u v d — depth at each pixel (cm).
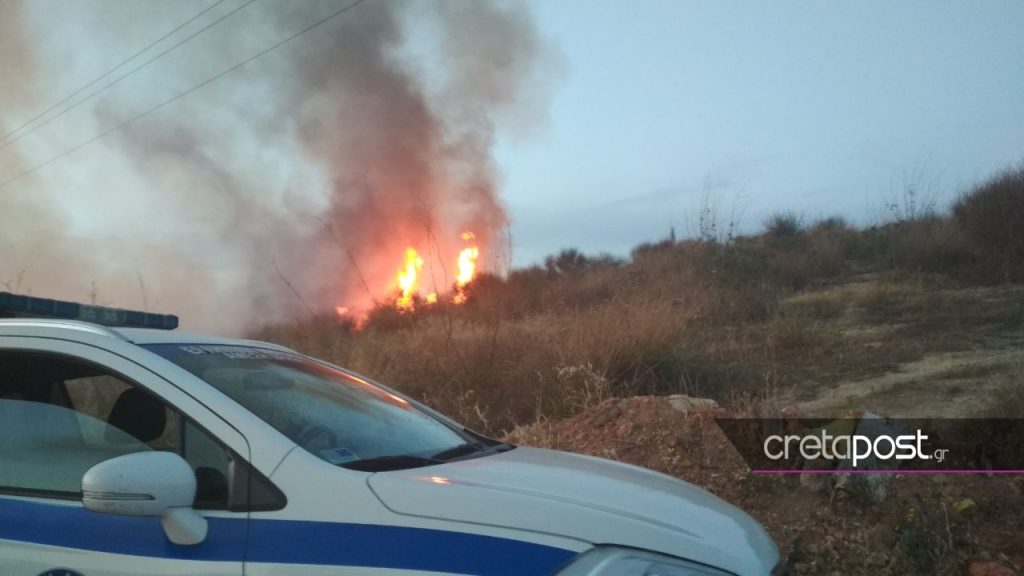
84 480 264
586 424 659
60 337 318
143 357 310
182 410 294
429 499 264
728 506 319
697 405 648
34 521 292
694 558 259
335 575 252
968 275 1264
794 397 756
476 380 898
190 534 265
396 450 323
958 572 447
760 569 271
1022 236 1234
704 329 1049
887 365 845
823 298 1241
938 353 873
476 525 257
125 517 279
